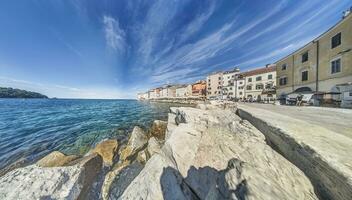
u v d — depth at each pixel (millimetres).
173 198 4457
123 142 12969
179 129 7398
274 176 3117
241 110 12195
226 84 66312
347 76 17281
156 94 126188
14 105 57000
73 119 25891
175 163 5660
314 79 22391
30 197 5371
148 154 9312
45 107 51656
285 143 4785
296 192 2801
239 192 2473
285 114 9016
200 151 5492
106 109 45156
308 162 3658
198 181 4668
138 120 23781
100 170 8422
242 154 4641
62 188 5938
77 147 12359
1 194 5379
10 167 9359
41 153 11219
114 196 6488
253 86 48094
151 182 4949
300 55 25500
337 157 3119
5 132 17234
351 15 16734
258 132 6527
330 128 5543
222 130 6719
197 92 81625
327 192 3027
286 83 29406
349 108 14070
